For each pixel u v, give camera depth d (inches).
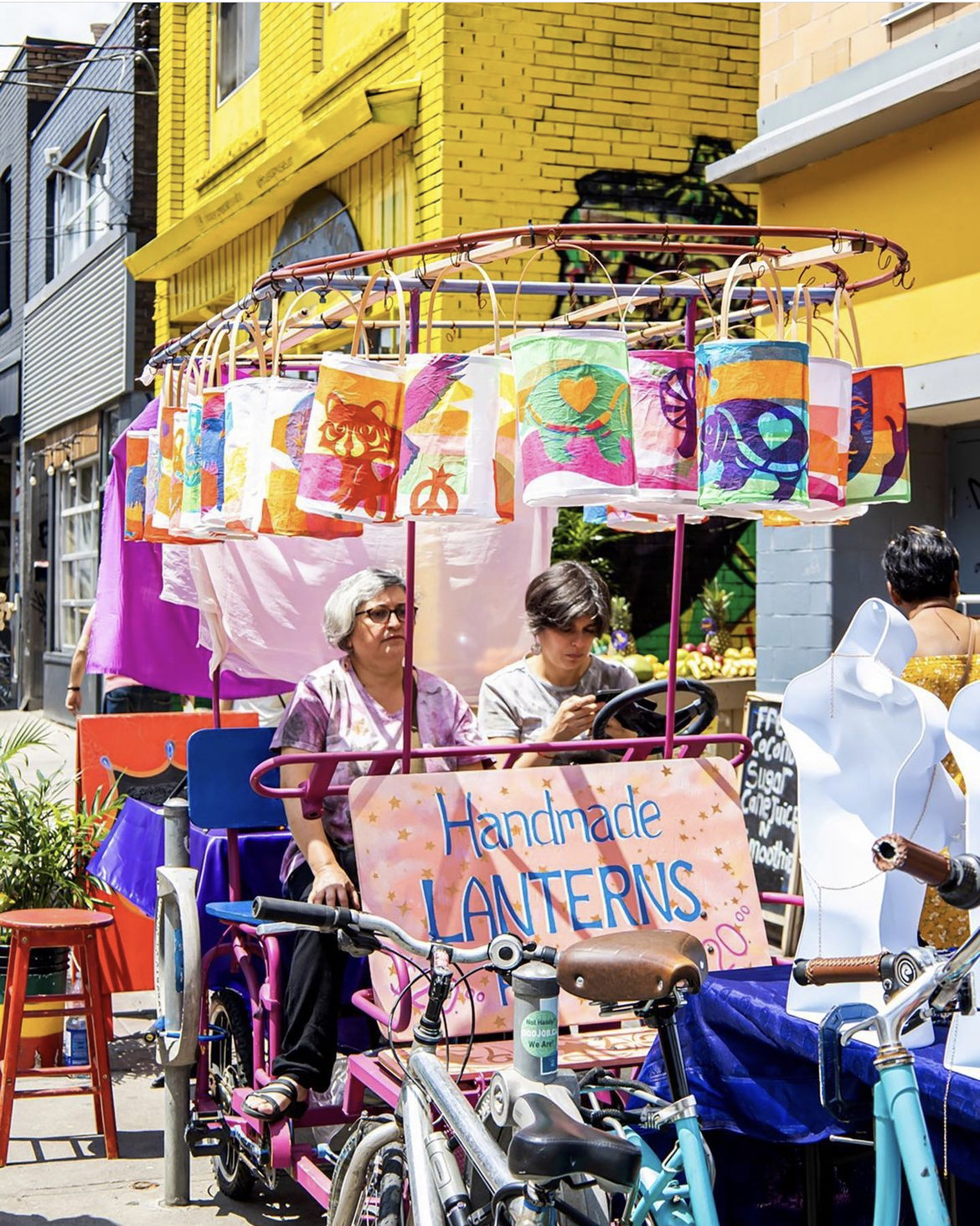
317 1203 175.8
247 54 517.3
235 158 514.6
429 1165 105.3
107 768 239.9
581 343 120.1
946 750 105.1
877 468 149.9
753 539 395.2
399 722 166.6
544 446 121.1
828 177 274.5
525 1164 88.0
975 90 236.4
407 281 143.4
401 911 135.6
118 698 506.6
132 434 188.2
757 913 145.3
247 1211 173.5
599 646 360.2
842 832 105.4
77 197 726.5
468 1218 100.0
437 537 203.6
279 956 159.2
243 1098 164.6
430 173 364.2
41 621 828.0
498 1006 136.5
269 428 139.7
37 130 797.2
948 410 257.4
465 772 141.5
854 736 105.4
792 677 280.5
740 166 287.1
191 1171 187.6
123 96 629.3
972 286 242.1
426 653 204.2
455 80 358.6
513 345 124.0
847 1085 101.0
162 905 180.4
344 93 420.5
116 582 211.9
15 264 856.3
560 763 171.8
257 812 180.1
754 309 163.2
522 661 186.9
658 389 129.4
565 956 100.6
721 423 121.3
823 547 271.9
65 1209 172.9
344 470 127.0
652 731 172.2
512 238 129.3
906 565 176.6
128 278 624.1
